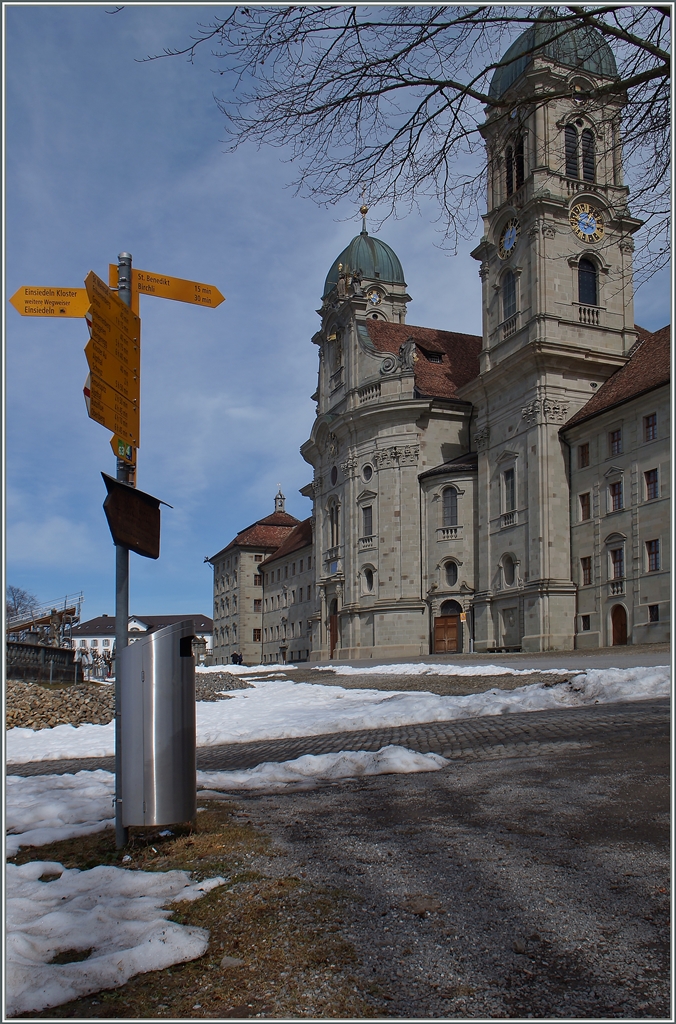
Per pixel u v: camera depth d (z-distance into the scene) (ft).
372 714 63.87
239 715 77.00
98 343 24.56
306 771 38.88
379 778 35.68
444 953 16.48
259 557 423.64
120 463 26.45
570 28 40.22
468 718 59.06
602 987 14.89
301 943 17.15
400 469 229.04
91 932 18.01
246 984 15.43
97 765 52.26
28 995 15.06
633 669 68.39
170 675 26.09
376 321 261.85
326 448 264.11
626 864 21.17
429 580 220.64
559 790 30.09
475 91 42.37
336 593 246.27
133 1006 14.80
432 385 240.32
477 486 210.38
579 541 169.48
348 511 241.96
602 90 43.19
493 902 19.07
